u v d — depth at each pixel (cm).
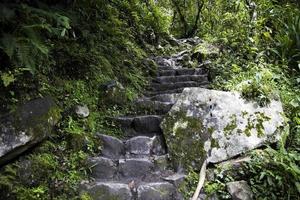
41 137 298
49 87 348
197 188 293
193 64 624
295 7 550
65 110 354
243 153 326
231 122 340
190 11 1067
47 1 399
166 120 362
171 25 1109
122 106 431
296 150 341
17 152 282
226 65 528
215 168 319
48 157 303
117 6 674
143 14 755
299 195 298
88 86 413
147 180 316
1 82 300
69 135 331
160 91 512
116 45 556
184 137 342
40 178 288
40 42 298
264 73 400
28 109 298
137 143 355
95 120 379
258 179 306
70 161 314
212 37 753
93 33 493
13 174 274
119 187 294
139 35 706
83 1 482
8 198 266
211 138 333
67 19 318
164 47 762
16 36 302
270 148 314
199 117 349
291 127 364
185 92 374
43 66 353
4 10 285
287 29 489
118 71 499
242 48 547
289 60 471
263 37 530
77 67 410
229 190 296
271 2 559
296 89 426
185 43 845
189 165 326
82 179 305
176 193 301
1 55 308
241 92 366
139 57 598
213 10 928
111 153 346
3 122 280
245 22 580
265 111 350
